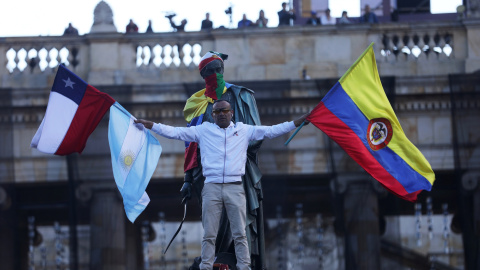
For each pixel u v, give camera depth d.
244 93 18.06
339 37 43.97
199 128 17.05
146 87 43.25
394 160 18.34
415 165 18.36
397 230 42.66
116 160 18.06
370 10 48.97
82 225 42.06
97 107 18.48
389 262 42.78
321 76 43.75
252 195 17.33
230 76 43.72
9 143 43.00
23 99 43.34
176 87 43.22
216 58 18.00
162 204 47.19
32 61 44.09
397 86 43.12
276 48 43.97
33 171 43.38
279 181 41.47
